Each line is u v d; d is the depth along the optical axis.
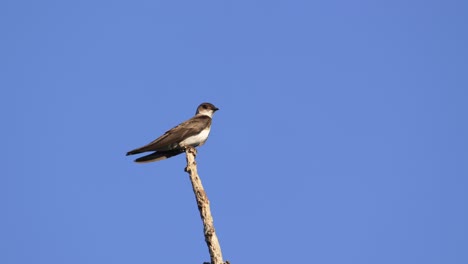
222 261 11.02
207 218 11.34
